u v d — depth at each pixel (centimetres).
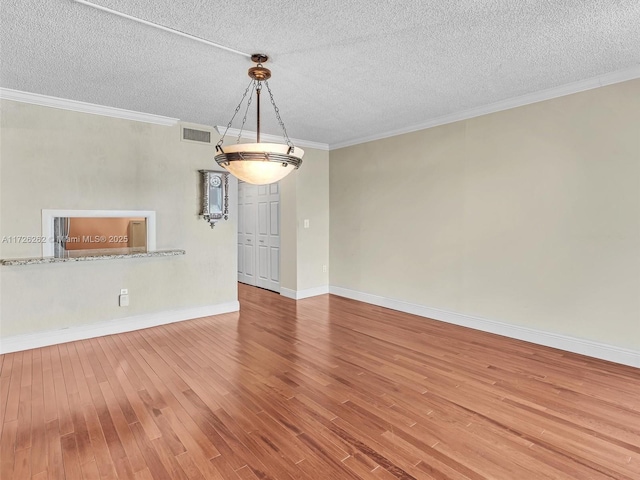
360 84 310
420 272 452
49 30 217
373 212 507
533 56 259
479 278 394
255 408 236
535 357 319
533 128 345
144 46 238
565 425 217
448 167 416
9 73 282
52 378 277
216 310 459
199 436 206
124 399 246
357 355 325
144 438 204
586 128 313
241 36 226
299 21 209
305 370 294
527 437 205
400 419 224
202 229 445
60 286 353
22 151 331
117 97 340
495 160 374
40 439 202
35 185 338
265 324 418
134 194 393
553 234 336
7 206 327
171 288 424
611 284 305
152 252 392
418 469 180
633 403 241
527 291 357
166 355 324
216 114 395
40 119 339
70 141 354
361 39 232
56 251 351
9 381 271
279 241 584
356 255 536
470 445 199
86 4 189
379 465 183
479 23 214
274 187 593
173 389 261
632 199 292
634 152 290
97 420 221
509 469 180
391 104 365
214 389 261
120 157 383
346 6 194
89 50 243
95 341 360
